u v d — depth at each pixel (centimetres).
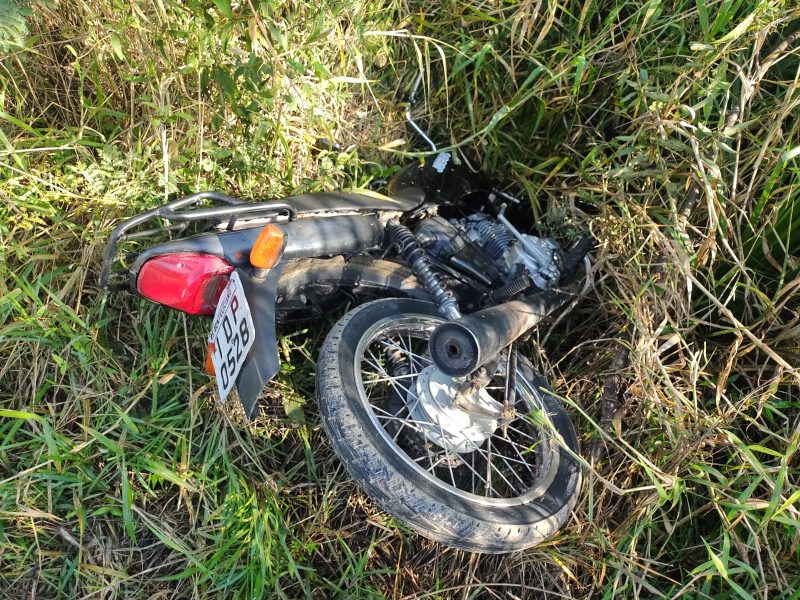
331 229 208
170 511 213
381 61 301
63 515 208
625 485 235
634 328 243
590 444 246
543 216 279
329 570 224
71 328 220
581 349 268
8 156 233
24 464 206
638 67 266
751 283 241
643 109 262
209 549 206
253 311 179
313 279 220
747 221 242
